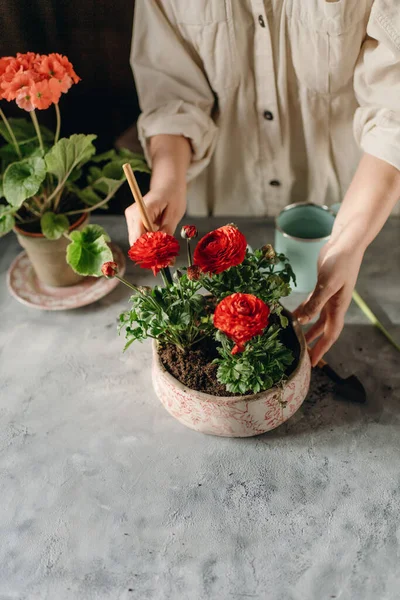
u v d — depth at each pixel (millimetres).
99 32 1268
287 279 876
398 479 917
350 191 988
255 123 1218
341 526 873
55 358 1127
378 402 1011
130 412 1035
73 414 1039
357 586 812
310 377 1024
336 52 1021
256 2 1000
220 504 908
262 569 837
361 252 934
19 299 1216
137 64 1160
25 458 986
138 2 1080
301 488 917
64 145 1051
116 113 1442
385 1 911
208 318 855
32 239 1119
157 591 826
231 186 1356
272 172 1296
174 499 918
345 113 1160
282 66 1089
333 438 971
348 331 1118
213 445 978
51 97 991
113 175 1204
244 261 849
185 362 898
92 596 827
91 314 1202
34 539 891
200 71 1158
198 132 1141
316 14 979
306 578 825
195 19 1059
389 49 948
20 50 1295
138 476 950
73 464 972
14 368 1116
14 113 1402
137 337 834
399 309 1136
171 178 1066
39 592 836
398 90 969
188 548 866
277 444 970
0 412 1053
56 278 1215
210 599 813
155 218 1001
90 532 893
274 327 856
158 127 1131
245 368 801
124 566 854
